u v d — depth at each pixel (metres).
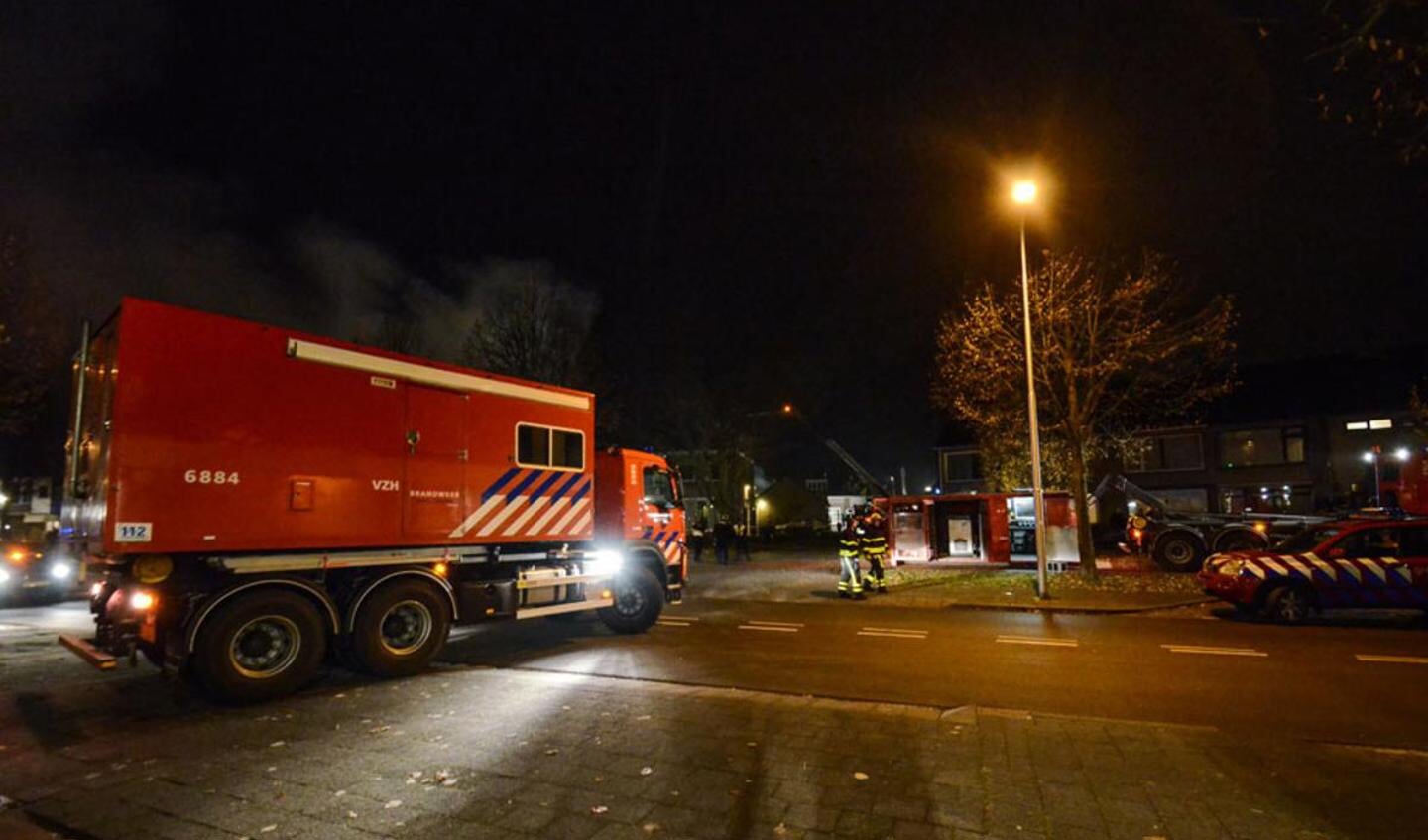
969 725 6.30
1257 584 12.77
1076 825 4.36
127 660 9.87
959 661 9.50
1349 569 12.45
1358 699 7.62
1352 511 20.50
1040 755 5.52
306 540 8.12
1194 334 17.95
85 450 8.28
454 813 4.61
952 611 14.82
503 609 10.02
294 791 5.00
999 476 28.88
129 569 7.44
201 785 5.14
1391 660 9.59
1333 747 5.76
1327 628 12.23
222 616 7.45
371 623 8.57
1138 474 41.78
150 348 7.20
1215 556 13.90
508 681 8.29
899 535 22.81
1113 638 11.33
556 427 10.94
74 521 8.45
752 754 5.60
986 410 21.84
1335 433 37.53
